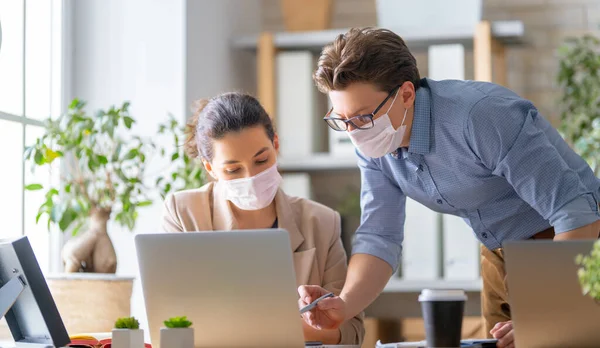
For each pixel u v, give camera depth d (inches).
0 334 127.0
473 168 95.3
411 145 94.9
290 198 109.3
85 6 155.6
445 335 75.9
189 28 154.6
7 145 135.8
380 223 103.5
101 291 123.4
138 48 154.2
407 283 163.6
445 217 164.6
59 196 147.3
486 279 111.7
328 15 179.0
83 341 88.3
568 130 163.8
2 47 134.2
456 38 165.8
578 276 69.7
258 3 194.1
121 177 132.3
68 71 153.3
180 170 139.4
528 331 72.2
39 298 81.7
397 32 166.4
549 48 181.5
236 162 98.2
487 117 90.4
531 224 101.3
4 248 82.2
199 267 78.4
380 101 90.9
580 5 181.0
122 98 153.9
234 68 176.1
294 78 171.9
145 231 151.7
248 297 77.0
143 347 77.4
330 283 104.0
